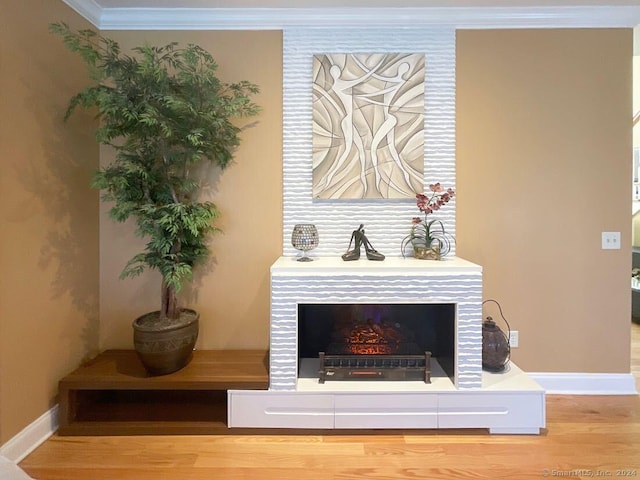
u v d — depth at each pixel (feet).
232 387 6.66
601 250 8.16
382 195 8.07
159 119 6.45
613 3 7.65
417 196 7.68
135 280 8.29
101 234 8.23
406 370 6.97
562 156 8.11
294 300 6.72
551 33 8.04
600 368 8.24
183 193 7.74
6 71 5.76
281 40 8.12
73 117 7.32
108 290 8.27
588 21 7.95
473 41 8.08
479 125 8.14
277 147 8.17
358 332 7.69
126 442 6.48
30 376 6.27
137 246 8.26
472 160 8.14
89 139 7.82
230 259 8.26
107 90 6.51
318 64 8.02
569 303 8.22
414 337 8.04
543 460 6.00
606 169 8.10
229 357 7.78
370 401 6.65
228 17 7.95
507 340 7.59
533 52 8.06
